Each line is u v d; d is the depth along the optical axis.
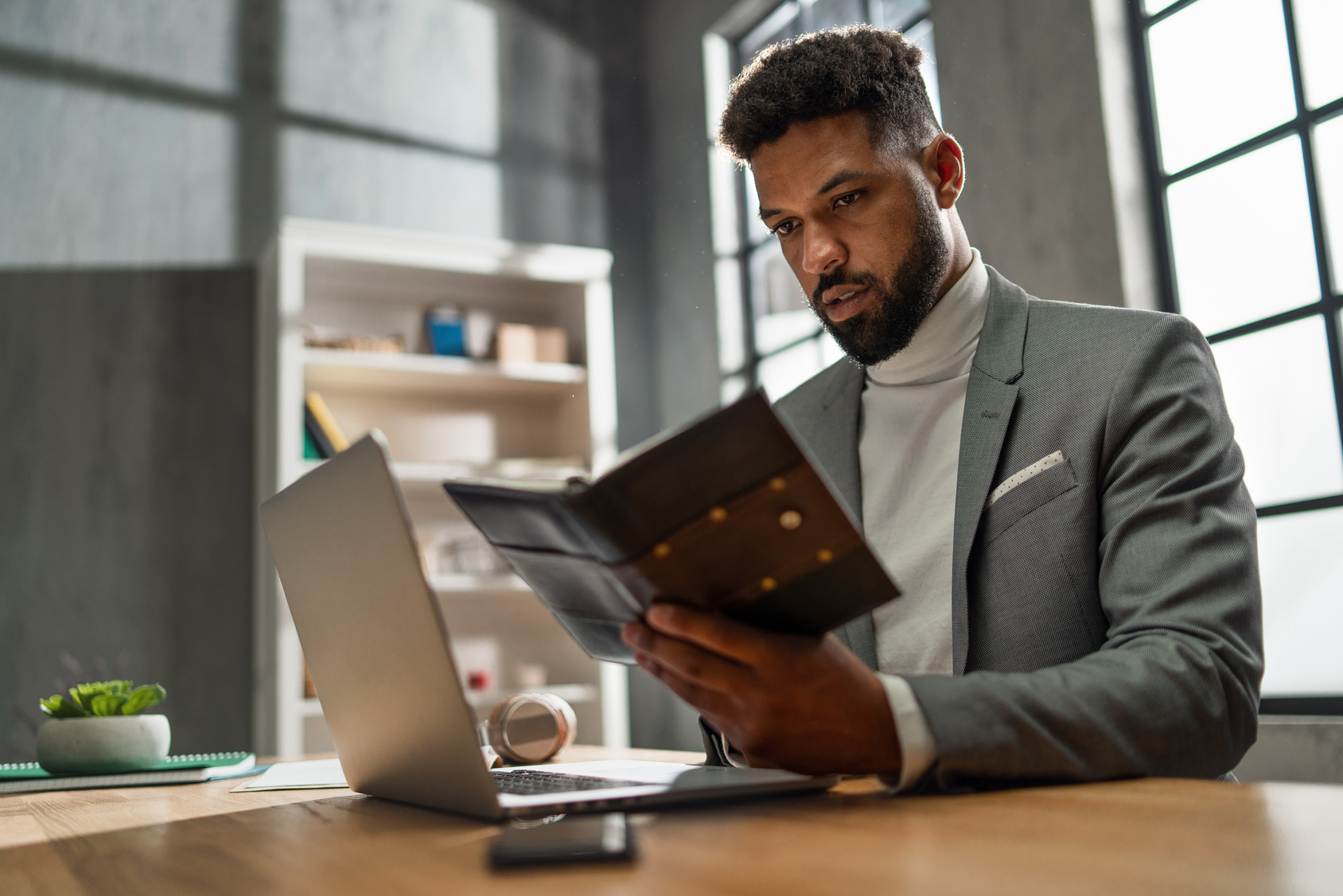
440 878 0.52
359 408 3.93
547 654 3.97
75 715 1.41
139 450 3.64
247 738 3.58
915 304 1.36
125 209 3.76
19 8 3.74
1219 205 2.71
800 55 1.34
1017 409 1.22
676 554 0.67
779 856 0.53
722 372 4.18
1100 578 1.03
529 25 4.57
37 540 3.49
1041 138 2.98
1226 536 0.96
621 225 4.61
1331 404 2.48
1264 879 0.45
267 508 0.98
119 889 0.57
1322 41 2.51
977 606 1.18
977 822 0.61
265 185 3.97
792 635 0.71
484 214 4.34
